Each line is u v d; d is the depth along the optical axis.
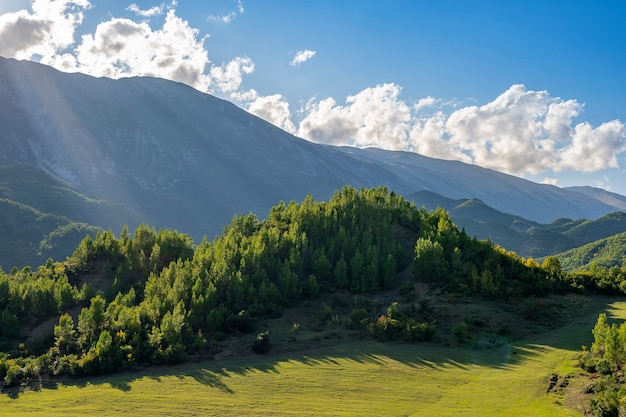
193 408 64.19
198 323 102.12
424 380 72.25
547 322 98.25
